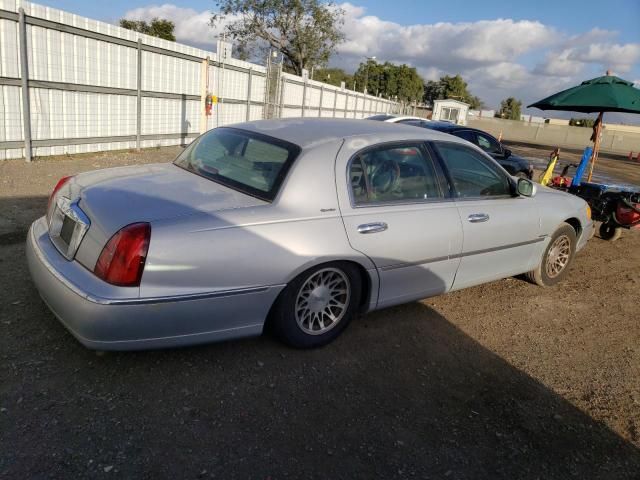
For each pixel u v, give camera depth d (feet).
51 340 10.55
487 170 14.66
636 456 9.37
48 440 7.93
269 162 11.18
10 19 26.03
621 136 164.55
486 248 14.19
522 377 11.61
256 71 54.39
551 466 8.82
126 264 8.79
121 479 7.37
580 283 18.57
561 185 31.37
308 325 11.30
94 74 32.24
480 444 9.13
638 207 25.18
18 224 17.62
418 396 10.34
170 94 40.63
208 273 9.36
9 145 27.53
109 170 12.12
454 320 14.15
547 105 30.86
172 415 8.84
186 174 11.80
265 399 9.59
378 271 11.73
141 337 9.12
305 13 109.81
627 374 12.28
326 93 84.02
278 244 10.03
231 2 108.78
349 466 8.20
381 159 12.09
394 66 256.73
